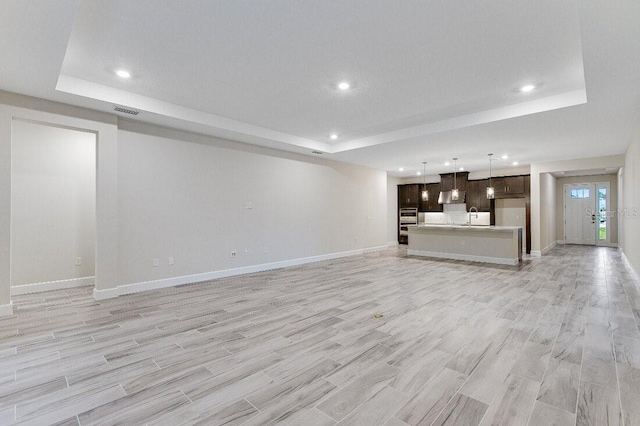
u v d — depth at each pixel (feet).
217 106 14.52
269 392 6.66
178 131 16.53
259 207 20.40
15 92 11.43
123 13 7.61
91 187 16.55
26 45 8.31
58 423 5.71
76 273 16.10
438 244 26.55
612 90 10.93
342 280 17.40
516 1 7.11
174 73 11.07
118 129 14.42
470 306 12.53
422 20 7.87
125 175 14.69
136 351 8.61
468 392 6.61
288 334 9.75
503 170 30.71
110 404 6.26
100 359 8.15
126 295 14.34
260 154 20.49
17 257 14.57
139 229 15.11
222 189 18.44
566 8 7.31
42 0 6.51
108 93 12.35
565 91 12.46
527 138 17.83
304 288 15.60
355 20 7.91
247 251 19.67
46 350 8.67
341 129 18.42
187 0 7.13
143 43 9.08
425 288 15.49
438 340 9.27
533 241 27.07
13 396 6.53
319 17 7.78
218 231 18.22
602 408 6.05
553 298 13.66
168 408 6.13
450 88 12.19
